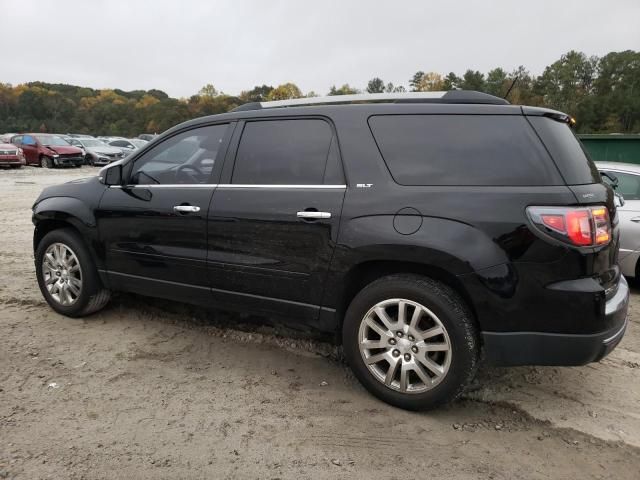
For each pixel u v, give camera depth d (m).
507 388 3.39
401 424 2.93
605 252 2.78
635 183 5.95
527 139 2.84
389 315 3.08
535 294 2.69
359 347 3.12
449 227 2.80
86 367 3.52
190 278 3.74
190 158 3.84
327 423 2.92
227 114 3.77
